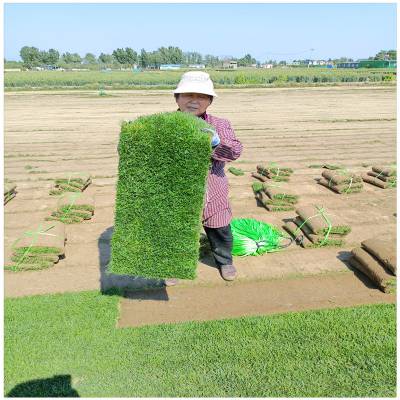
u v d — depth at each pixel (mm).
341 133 14414
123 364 3170
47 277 4586
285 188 6891
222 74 58344
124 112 20078
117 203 3586
